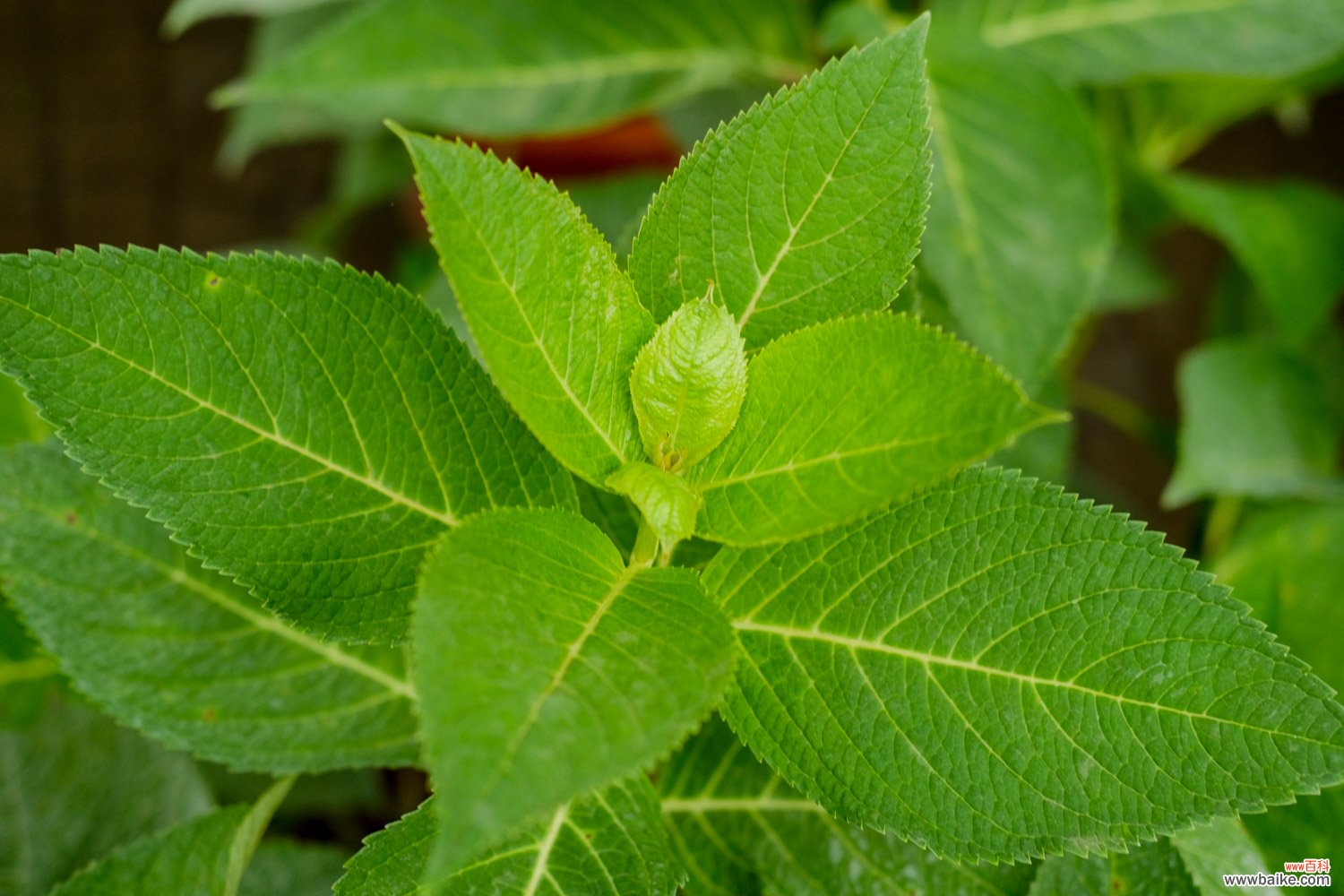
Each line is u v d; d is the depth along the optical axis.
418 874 0.64
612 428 0.64
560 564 0.62
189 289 0.62
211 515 0.63
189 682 0.70
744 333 0.65
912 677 0.63
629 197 0.94
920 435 0.60
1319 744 0.61
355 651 0.72
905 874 0.68
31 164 1.32
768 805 0.70
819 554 0.65
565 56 0.91
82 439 0.62
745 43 0.94
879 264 0.64
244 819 0.69
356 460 0.64
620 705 0.58
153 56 1.34
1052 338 0.78
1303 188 1.01
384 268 1.36
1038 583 0.63
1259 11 0.87
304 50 0.85
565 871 0.65
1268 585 0.82
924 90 0.63
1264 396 0.96
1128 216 1.00
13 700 0.73
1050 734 0.62
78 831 0.72
